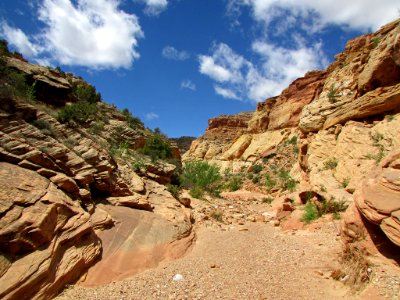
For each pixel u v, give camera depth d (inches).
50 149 392.2
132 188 535.8
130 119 1065.5
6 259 231.1
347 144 664.4
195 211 629.3
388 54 609.0
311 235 453.4
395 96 598.9
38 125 426.0
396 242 223.5
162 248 377.1
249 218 629.0
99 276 289.3
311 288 267.0
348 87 868.0
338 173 631.2
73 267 273.0
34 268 236.5
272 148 1802.4
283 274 308.5
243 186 1386.6
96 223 365.4
